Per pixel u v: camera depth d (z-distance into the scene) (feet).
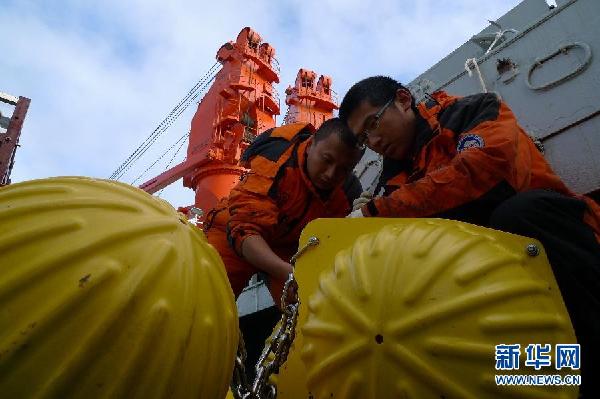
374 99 7.69
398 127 7.70
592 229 5.39
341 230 5.25
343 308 3.89
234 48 41.27
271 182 9.05
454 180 5.91
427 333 3.48
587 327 4.53
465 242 3.92
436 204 6.02
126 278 3.08
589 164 9.14
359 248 4.31
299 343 4.93
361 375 3.63
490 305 3.54
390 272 3.83
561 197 5.31
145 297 3.09
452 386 3.31
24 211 3.19
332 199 10.05
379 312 3.67
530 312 3.58
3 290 2.82
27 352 2.74
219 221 10.82
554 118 9.88
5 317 2.78
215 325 3.56
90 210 3.32
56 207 3.25
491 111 6.60
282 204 9.32
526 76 10.64
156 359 3.05
